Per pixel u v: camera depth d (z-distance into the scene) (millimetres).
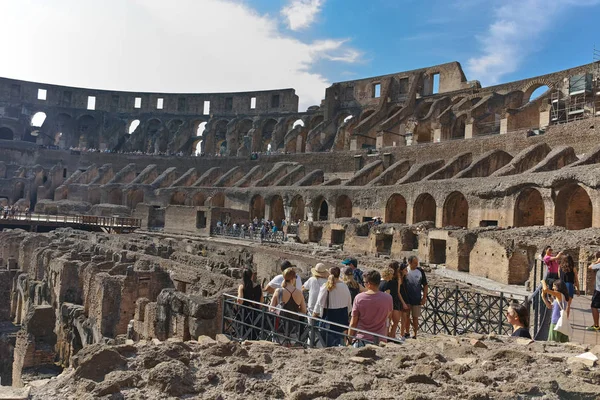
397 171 56469
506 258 25062
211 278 19812
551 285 11398
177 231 60438
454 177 45938
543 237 24562
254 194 66875
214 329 13617
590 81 54781
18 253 41156
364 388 6672
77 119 107938
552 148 46938
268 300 14211
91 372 7039
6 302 35688
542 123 55969
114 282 20172
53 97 107812
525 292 21781
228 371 7379
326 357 8227
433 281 21688
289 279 11422
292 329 11125
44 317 23172
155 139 102750
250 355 8359
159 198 78750
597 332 12953
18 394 6500
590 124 44156
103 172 87438
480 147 53812
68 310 22797
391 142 76000
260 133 99625
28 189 86500
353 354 8484
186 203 76375
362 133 80688
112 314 19922
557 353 9086
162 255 31844
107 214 73438
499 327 14188
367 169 60250
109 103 110062
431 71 84250
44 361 22219
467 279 26234
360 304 9758
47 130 104562
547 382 6805
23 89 105938
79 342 21625
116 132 106625
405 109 79000
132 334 17234
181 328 14031
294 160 76062
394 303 11742
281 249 40438
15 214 63750
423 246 34250
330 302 10750
